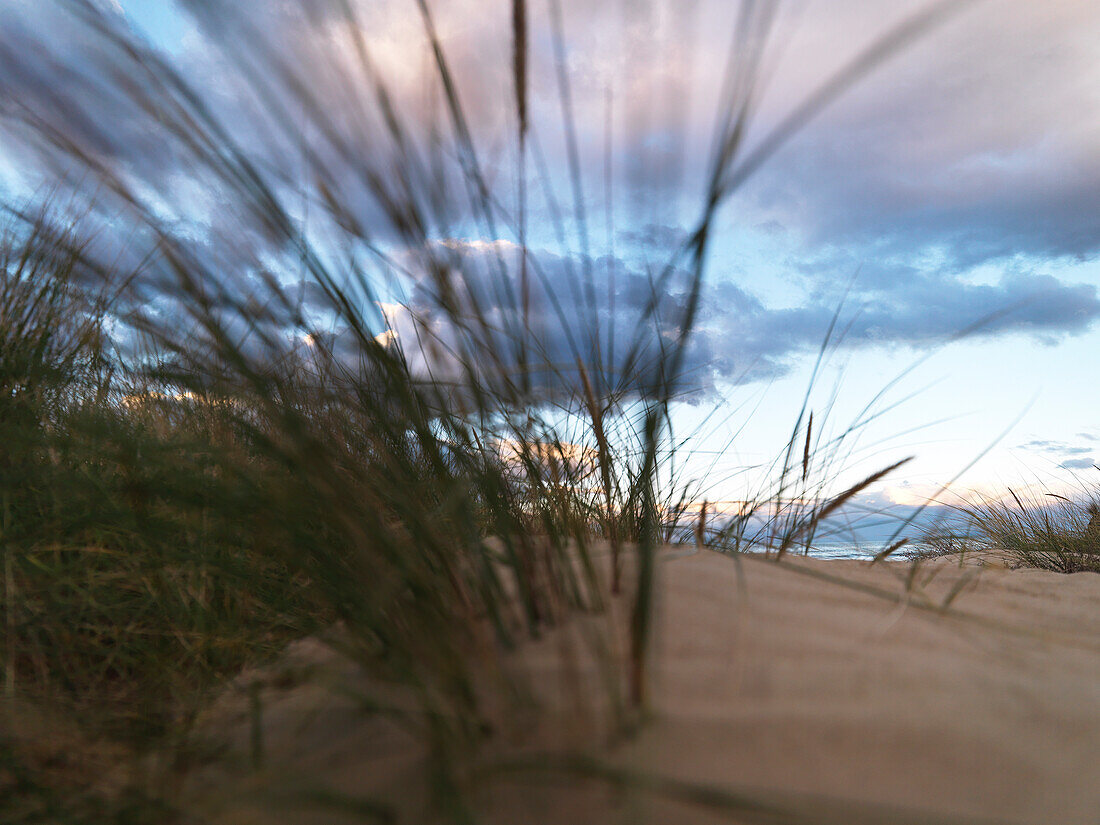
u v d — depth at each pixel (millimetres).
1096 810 603
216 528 1051
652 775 618
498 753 651
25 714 892
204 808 671
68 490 1115
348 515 796
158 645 1042
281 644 1062
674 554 1119
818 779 624
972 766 646
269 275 840
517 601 895
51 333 1484
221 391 958
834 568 1306
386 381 888
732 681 741
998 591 1245
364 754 703
